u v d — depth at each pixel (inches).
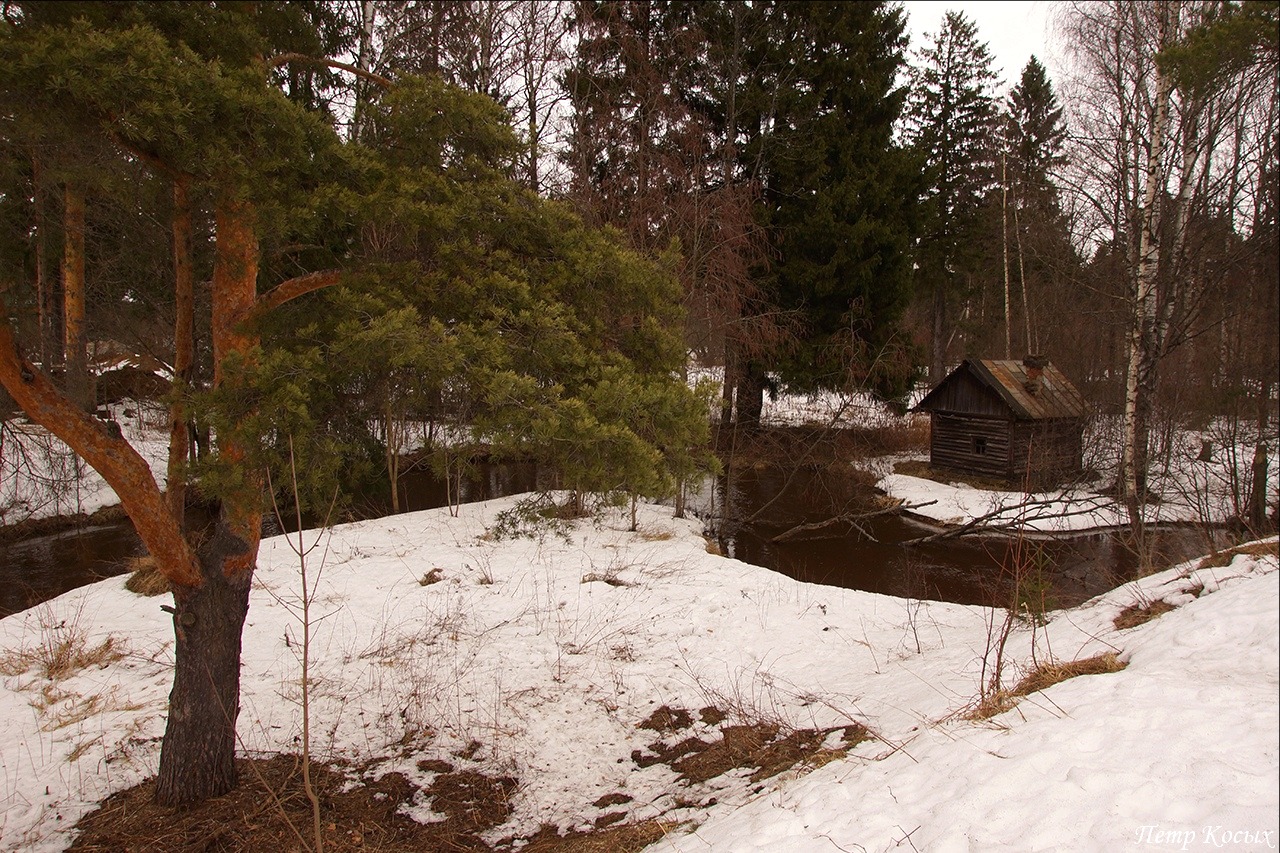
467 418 204.2
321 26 357.7
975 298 1366.9
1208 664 187.2
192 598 218.1
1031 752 154.6
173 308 533.3
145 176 211.2
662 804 222.4
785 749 244.1
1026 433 784.9
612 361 213.0
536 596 404.8
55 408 181.3
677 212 650.2
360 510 600.7
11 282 207.8
